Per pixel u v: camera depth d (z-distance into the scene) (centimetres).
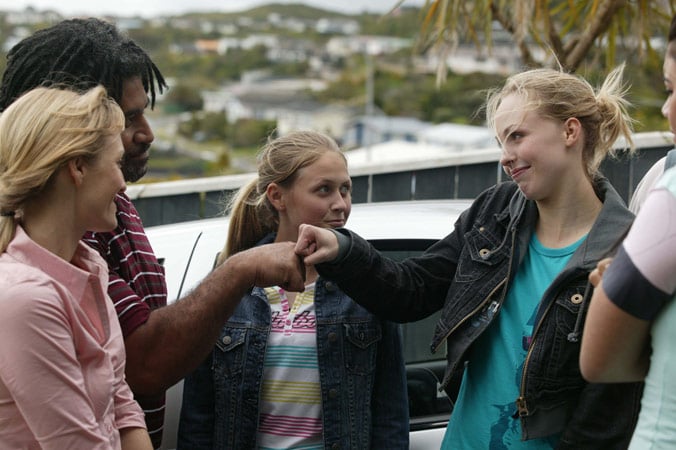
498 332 212
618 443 190
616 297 158
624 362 165
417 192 485
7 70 236
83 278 190
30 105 187
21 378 173
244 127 9900
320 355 231
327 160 235
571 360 195
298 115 11112
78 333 185
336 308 235
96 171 189
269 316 236
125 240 234
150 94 246
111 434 194
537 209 215
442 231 286
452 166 489
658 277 155
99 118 189
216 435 236
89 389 187
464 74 6488
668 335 157
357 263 219
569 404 199
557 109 203
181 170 8306
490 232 217
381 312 227
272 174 238
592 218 208
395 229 285
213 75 14750
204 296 214
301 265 218
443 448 224
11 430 178
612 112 211
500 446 209
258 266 214
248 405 233
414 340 279
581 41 520
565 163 204
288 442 231
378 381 238
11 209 188
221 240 287
